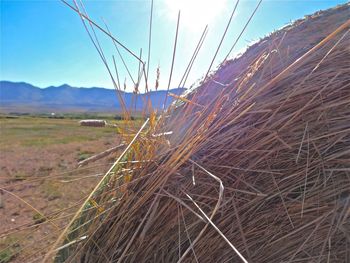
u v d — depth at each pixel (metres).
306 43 2.12
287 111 2.00
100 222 2.02
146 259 1.99
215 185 1.95
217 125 1.94
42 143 19.59
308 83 2.02
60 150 16.36
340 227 1.91
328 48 2.05
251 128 2.00
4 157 14.42
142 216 1.96
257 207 2.00
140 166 1.95
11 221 6.14
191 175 1.96
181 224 1.98
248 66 2.18
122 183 2.01
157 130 2.07
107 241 2.02
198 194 1.95
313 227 1.98
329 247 1.93
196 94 2.13
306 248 2.00
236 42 1.98
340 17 2.14
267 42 2.28
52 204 6.64
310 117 1.99
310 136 1.98
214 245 2.00
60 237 1.47
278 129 1.99
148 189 1.92
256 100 2.04
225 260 2.01
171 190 1.95
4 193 7.86
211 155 1.98
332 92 1.98
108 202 1.99
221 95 2.04
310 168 1.99
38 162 13.12
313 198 1.97
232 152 1.98
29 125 37.66
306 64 2.06
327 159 1.96
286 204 2.00
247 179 1.99
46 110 184.75
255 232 2.01
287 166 2.00
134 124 2.07
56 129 31.33
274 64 2.12
